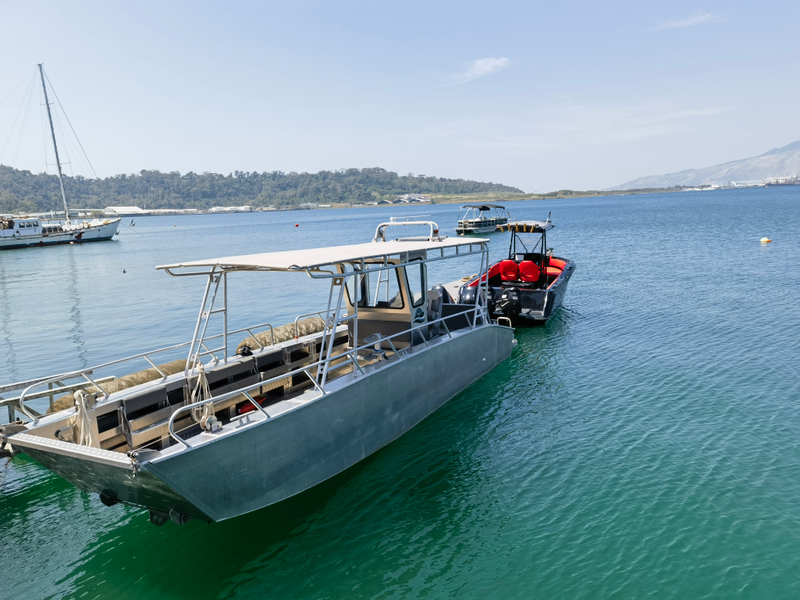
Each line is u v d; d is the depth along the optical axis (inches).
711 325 561.9
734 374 416.2
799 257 1048.8
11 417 245.3
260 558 227.3
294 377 340.8
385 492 274.5
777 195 6422.2
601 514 250.2
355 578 213.9
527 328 596.4
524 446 319.6
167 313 772.0
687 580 205.9
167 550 233.8
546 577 211.2
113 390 263.9
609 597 199.0
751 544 224.8
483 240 416.8
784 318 574.9
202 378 274.4
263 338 349.4
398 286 343.3
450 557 225.1
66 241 2517.2
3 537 244.5
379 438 310.0
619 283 846.5
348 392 279.0
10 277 1291.8
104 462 189.6
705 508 250.5
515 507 259.4
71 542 240.8
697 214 3006.9
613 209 4596.5
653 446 311.4
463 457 308.2
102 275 1277.1
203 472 207.0
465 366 408.2
